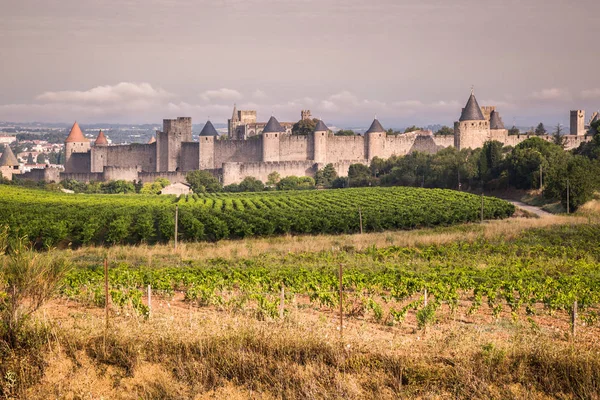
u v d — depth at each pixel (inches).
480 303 1050.1
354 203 3016.7
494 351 723.4
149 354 737.6
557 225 2267.5
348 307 1056.8
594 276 1376.7
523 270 1444.4
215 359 721.0
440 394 682.8
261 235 2283.5
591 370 694.5
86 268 1540.4
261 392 680.4
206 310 1033.5
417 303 1018.1
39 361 708.0
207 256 1806.1
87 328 767.1
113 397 681.0
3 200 3110.2
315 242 2074.3
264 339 740.0
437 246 1920.5
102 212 2556.6
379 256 1764.3
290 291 1172.5
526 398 669.3
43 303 799.7
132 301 992.2
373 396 668.7
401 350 741.3
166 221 2224.4
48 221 2175.2
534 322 914.7
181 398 674.8
